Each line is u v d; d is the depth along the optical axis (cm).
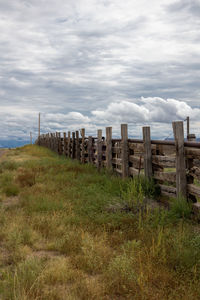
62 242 477
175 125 680
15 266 392
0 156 2666
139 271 369
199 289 330
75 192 880
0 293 317
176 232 511
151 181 848
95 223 592
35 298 309
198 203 664
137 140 956
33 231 534
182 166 682
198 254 418
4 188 954
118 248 464
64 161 1811
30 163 1597
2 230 532
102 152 1437
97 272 392
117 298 327
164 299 313
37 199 775
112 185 941
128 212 657
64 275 363
